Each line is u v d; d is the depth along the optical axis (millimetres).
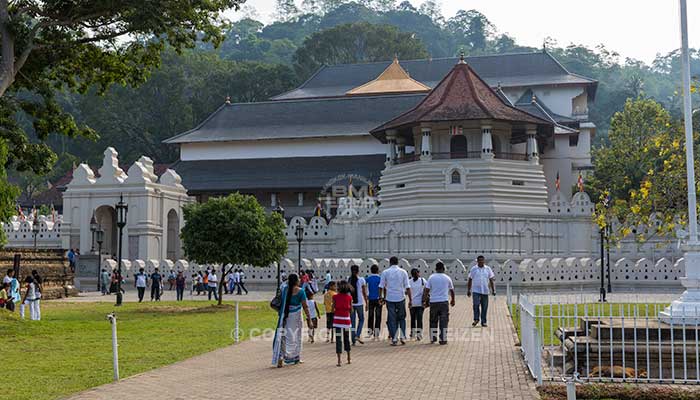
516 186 56938
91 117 117562
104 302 39125
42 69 30578
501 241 53969
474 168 56438
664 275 46031
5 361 17625
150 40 33062
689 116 17766
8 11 27531
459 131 57906
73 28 29453
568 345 16500
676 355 15391
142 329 24844
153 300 41094
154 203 58031
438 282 20797
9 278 28609
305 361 17641
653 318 17562
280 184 76875
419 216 55406
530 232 54906
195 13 29453
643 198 23844
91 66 32375
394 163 61219
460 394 13516
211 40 31266
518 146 70000
